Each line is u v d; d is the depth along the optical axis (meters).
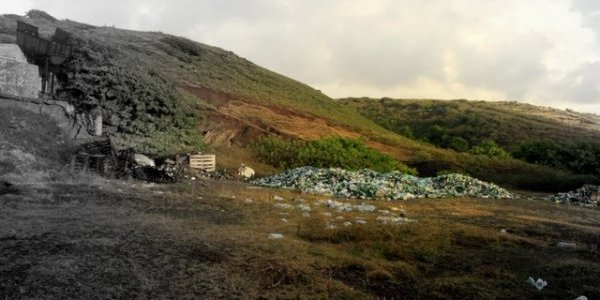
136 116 27.62
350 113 64.94
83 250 6.91
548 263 8.48
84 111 22.55
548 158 50.41
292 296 5.86
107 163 16.88
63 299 5.12
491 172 40.69
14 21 41.56
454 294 6.50
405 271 7.39
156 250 7.32
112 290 5.50
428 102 116.88
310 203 15.34
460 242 10.02
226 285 6.05
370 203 16.64
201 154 26.52
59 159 16.23
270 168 29.66
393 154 45.09
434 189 21.78
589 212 18.81
